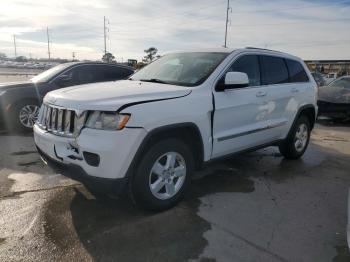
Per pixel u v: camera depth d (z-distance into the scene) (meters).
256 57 4.98
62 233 3.27
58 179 4.59
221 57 4.56
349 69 51.56
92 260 2.89
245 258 3.00
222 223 3.59
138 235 3.28
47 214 3.62
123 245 3.11
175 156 3.79
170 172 3.77
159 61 5.15
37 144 3.95
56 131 3.60
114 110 3.26
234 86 4.26
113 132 3.24
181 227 3.46
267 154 6.41
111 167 3.26
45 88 7.52
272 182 4.89
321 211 4.00
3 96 7.16
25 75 34.03
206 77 4.20
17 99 7.26
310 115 6.29
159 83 4.30
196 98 3.90
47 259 2.88
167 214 3.72
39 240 3.14
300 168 5.62
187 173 3.93
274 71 5.30
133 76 5.06
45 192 4.16
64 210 3.72
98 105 3.31
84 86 4.21
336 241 3.35
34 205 3.81
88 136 3.29
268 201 4.21
